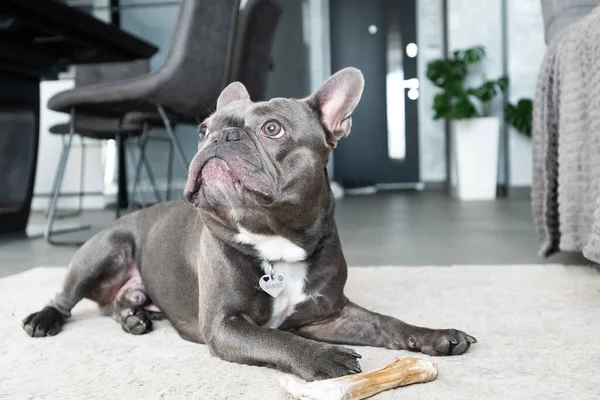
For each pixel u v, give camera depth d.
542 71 2.94
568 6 2.91
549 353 1.56
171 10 8.14
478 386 1.33
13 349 1.74
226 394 1.33
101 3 8.20
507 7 7.67
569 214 2.52
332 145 1.75
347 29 10.13
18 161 4.79
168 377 1.46
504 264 2.98
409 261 3.19
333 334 1.74
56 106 3.65
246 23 3.94
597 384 1.34
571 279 2.48
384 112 10.20
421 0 9.78
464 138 7.32
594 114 2.28
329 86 1.72
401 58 10.07
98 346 1.76
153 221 2.10
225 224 1.59
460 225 4.69
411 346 1.62
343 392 1.19
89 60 4.32
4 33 3.61
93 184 7.75
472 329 1.81
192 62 3.39
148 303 2.14
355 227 4.82
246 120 1.61
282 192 1.57
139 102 3.47
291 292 1.67
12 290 2.56
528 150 7.53
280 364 1.41
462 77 7.73
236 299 1.61
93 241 2.09
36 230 4.92
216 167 1.53
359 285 2.49
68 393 1.38
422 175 10.00
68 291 2.03
